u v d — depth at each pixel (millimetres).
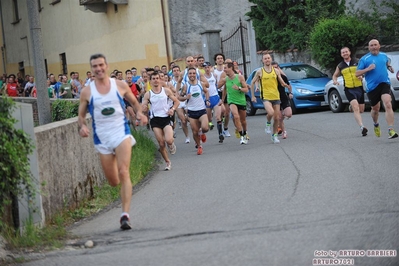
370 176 11156
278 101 17281
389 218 8211
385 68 15398
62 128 11016
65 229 9547
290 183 11250
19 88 39719
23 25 47844
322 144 16000
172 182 12930
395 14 27719
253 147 17078
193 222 9055
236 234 8055
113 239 8555
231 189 11328
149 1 36688
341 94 23781
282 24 31719
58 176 10586
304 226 8125
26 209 9047
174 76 22109
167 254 7461
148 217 9805
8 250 8336
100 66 9109
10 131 8719
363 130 16578
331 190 10281
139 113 9453
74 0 43406
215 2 37125
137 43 38156
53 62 47406
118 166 9188
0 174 8453
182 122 19922
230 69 17609
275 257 6887
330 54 27609
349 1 31922
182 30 36281
